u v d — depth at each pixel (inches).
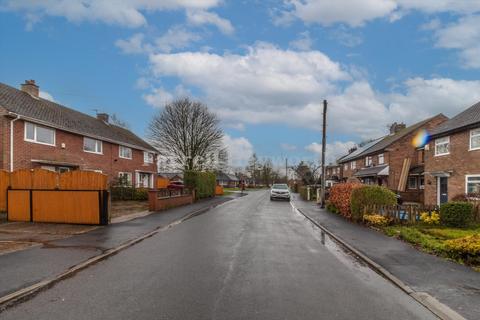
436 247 385.1
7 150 804.6
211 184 1508.4
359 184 708.0
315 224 642.2
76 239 440.8
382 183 1547.7
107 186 584.4
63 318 198.5
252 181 4133.9
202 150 1859.0
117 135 1353.3
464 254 346.0
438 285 265.9
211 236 479.2
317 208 1008.2
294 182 3270.2
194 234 495.2
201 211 861.8
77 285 257.4
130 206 923.4
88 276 280.8
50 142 952.9
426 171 1071.0
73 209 577.6
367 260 344.2
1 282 260.7
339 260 352.5
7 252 362.0
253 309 213.6
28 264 313.1
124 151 1362.0
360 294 247.8
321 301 231.1
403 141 1462.8
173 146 1850.4
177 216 712.4
